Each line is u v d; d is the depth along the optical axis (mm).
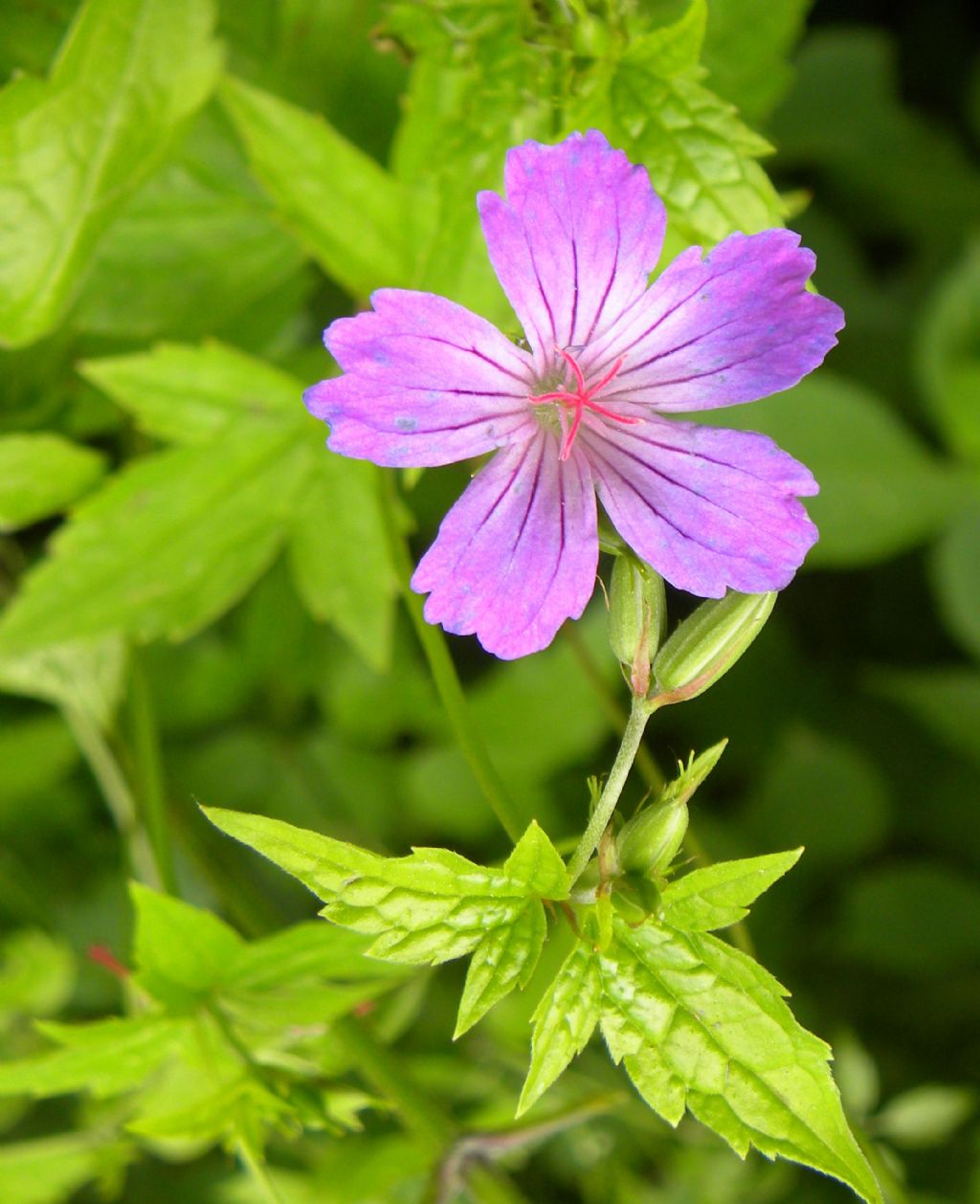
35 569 271
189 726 303
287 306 285
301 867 230
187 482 273
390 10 246
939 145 357
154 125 258
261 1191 287
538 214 229
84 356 280
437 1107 260
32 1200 277
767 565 230
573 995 233
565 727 302
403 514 272
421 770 303
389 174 265
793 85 353
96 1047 251
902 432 312
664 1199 297
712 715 331
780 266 230
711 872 233
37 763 297
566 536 231
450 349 229
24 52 272
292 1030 255
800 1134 232
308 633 304
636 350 233
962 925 314
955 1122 299
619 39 241
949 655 339
